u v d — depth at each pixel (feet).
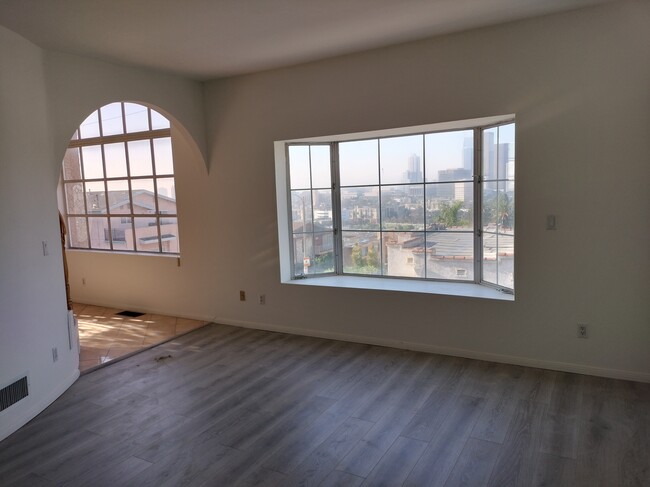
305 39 11.86
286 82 14.64
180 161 17.13
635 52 10.32
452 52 12.14
